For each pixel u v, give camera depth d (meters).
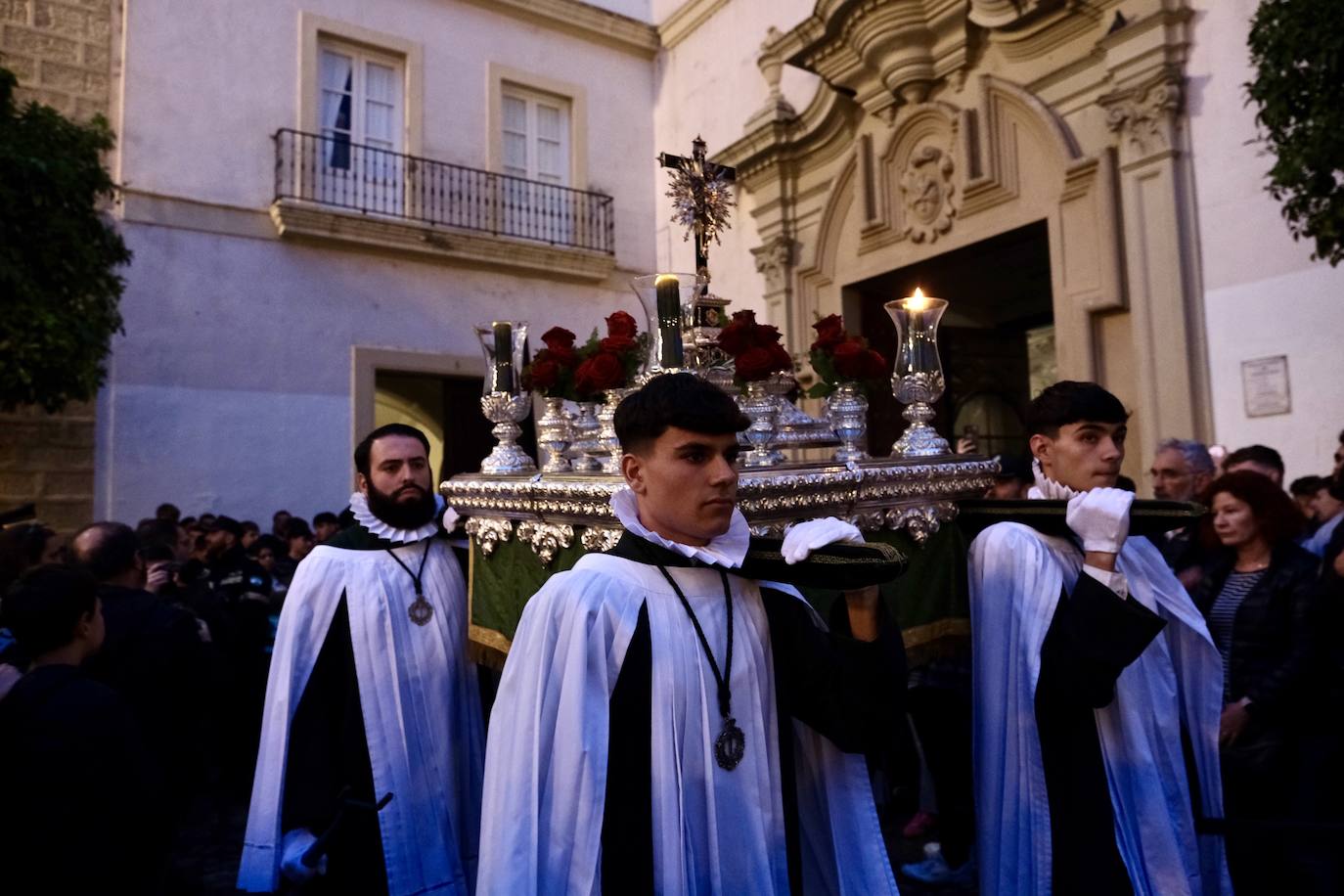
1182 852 1.98
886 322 9.38
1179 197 6.33
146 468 8.45
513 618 2.39
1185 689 2.24
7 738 2.19
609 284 11.23
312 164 9.41
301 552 6.83
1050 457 2.18
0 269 6.12
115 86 8.55
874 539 2.12
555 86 11.03
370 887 2.57
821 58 8.70
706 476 1.56
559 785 1.48
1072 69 7.13
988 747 2.07
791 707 1.71
